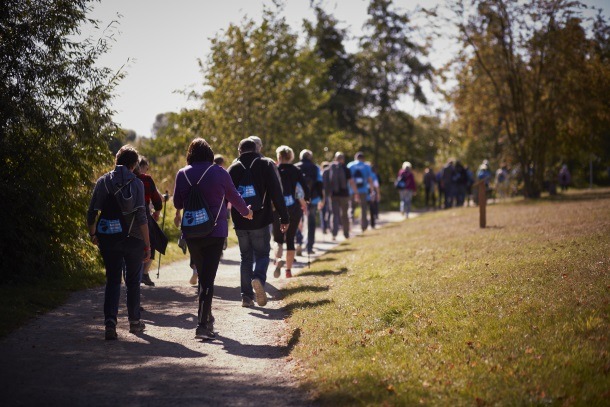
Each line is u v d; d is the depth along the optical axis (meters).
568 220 16.08
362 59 54.03
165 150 29.30
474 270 9.71
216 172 7.79
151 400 5.35
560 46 30.09
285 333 7.84
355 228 25.47
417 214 33.53
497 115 32.31
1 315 8.00
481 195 17.52
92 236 7.60
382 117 54.66
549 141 32.22
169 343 7.42
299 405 5.22
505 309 7.04
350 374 5.67
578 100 30.70
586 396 4.60
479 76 32.06
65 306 9.20
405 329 7.02
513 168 33.59
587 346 5.50
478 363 5.55
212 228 7.64
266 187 9.26
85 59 10.97
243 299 9.48
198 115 29.41
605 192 33.44
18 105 10.49
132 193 7.47
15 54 10.44
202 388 5.70
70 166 11.18
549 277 8.20
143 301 9.98
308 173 16.05
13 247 10.37
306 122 36.34
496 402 4.70
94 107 11.20
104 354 6.80
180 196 7.83
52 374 6.00
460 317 7.10
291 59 34.47
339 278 11.29
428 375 5.45
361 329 7.28
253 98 30.77
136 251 7.61
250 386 5.78
